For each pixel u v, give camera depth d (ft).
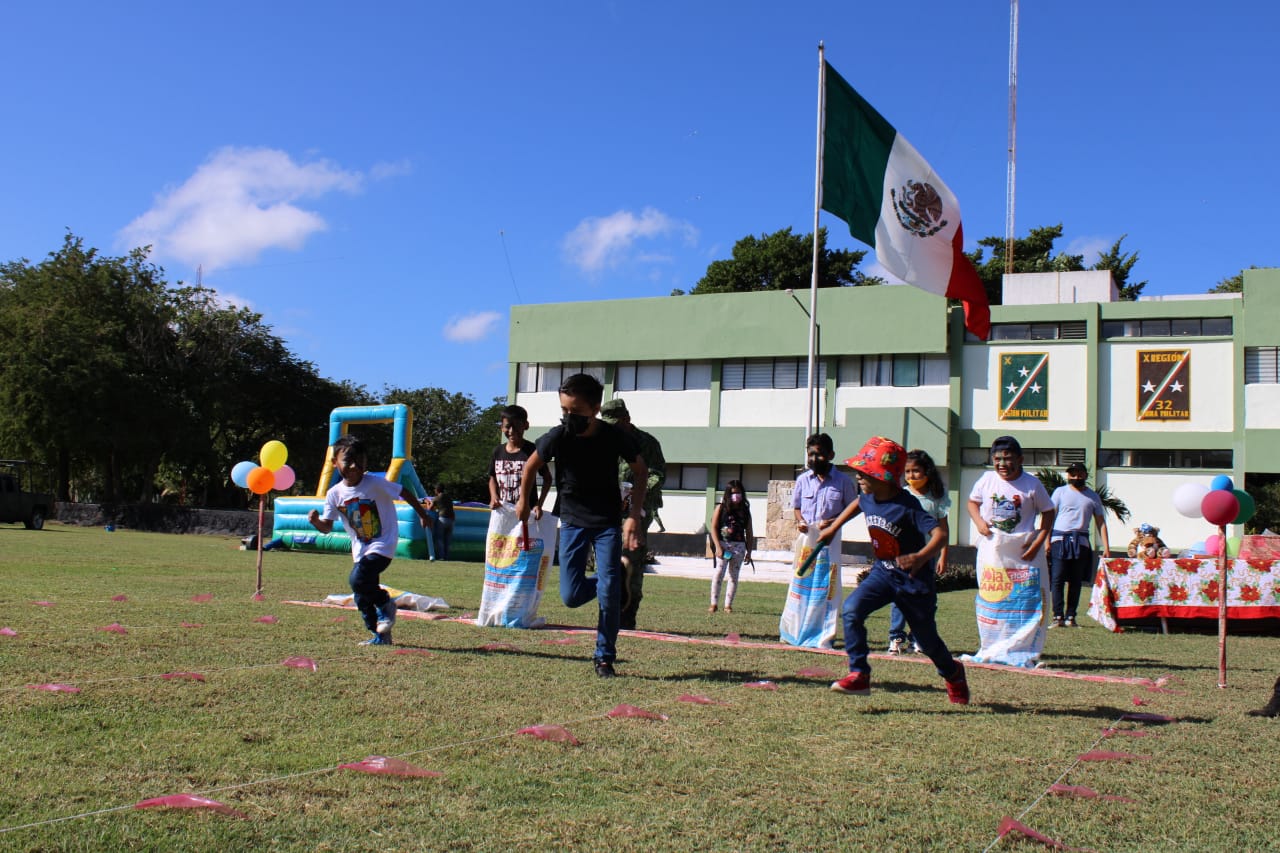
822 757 13.94
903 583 18.88
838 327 117.60
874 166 50.88
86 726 13.82
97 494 191.62
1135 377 109.09
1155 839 10.91
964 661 25.93
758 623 34.78
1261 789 13.15
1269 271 104.63
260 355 177.58
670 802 11.46
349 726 14.55
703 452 123.03
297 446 186.29
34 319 138.10
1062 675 23.62
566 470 21.47
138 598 31.50
